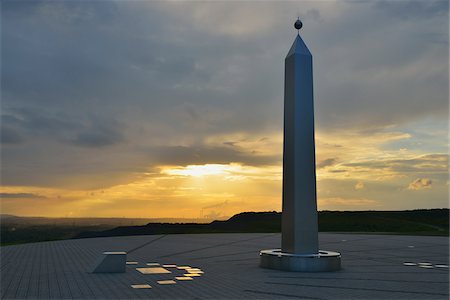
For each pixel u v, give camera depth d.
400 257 20.27
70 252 20.91
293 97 16.30
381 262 18.23
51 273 13.92
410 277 14.01
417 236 36.38
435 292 11.39
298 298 10.45
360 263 17.83
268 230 48.91
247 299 10.26
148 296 10.41
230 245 26.17
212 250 22.92
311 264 15.04
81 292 10.77
